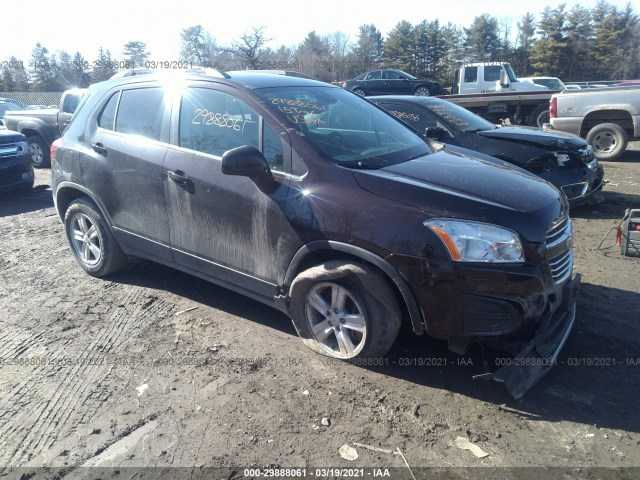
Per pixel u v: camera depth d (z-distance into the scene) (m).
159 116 4.20
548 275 3.09
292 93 4.02
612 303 4.33
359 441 2.80
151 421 2.97
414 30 55.75
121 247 4.68
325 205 3.26
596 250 5.64
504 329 3.00
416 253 3.00
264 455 2.70
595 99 11.05
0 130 8.87
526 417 2.97
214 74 4.03
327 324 3.52
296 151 3.46
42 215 7.64
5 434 2.87
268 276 3.63
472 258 2.94
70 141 4.84
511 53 58.66
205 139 3.89
